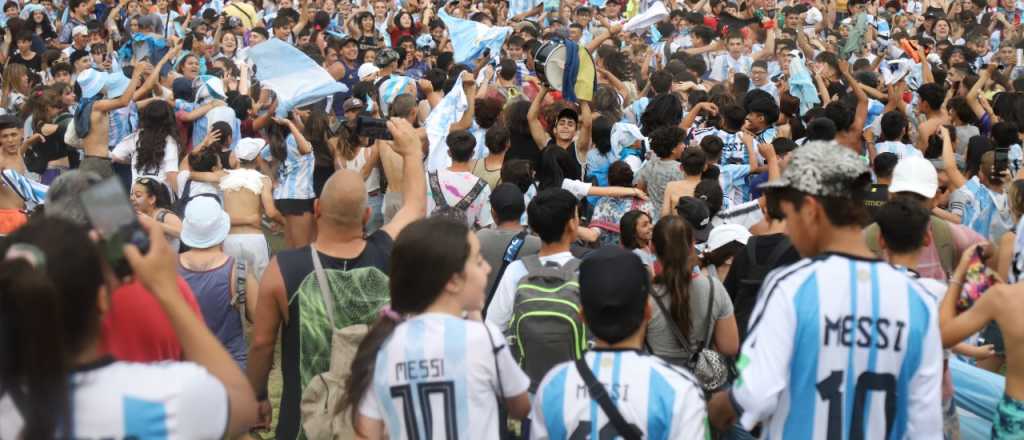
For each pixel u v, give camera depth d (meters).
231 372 2.74
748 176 8.52
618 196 7.50
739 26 17.30
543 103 9.37
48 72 14.67
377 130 5.36
